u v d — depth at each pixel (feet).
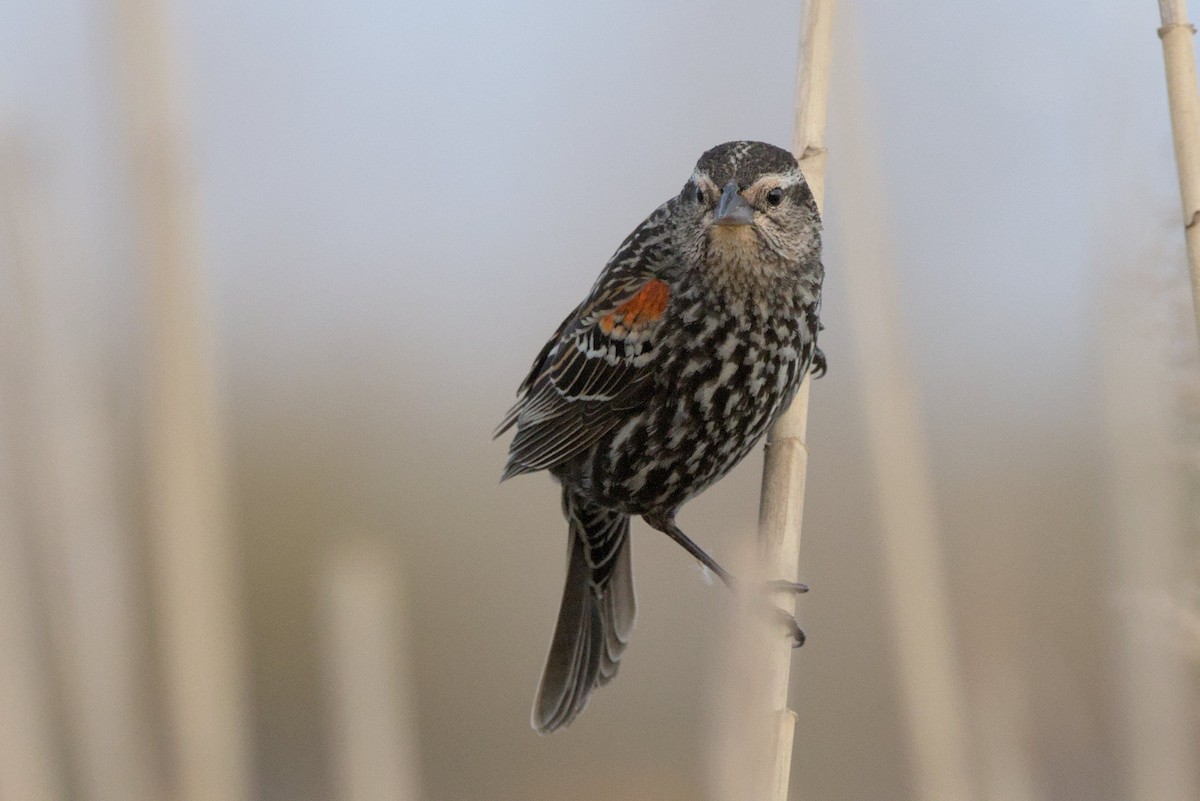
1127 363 22.72
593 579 32.94
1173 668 23.75
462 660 45.93
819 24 27.81
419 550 46.96
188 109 23.84
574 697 32.14
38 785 23.38
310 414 49.85
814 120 28.17
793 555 25.95
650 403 31.24
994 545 27.40
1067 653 29.01
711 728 18.90
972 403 36.76
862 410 25.75
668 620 39.63
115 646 23.97
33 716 23.45
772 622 22.94
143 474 25.22
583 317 32.55
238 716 23.80
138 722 24.08
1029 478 34.91
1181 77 22.44
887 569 25.13
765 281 29.55
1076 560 31.94
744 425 30.89
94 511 24.07
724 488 38.34
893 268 26.23
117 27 23.50
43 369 23.95
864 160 26.61
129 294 23.65
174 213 23.54
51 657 23.70
